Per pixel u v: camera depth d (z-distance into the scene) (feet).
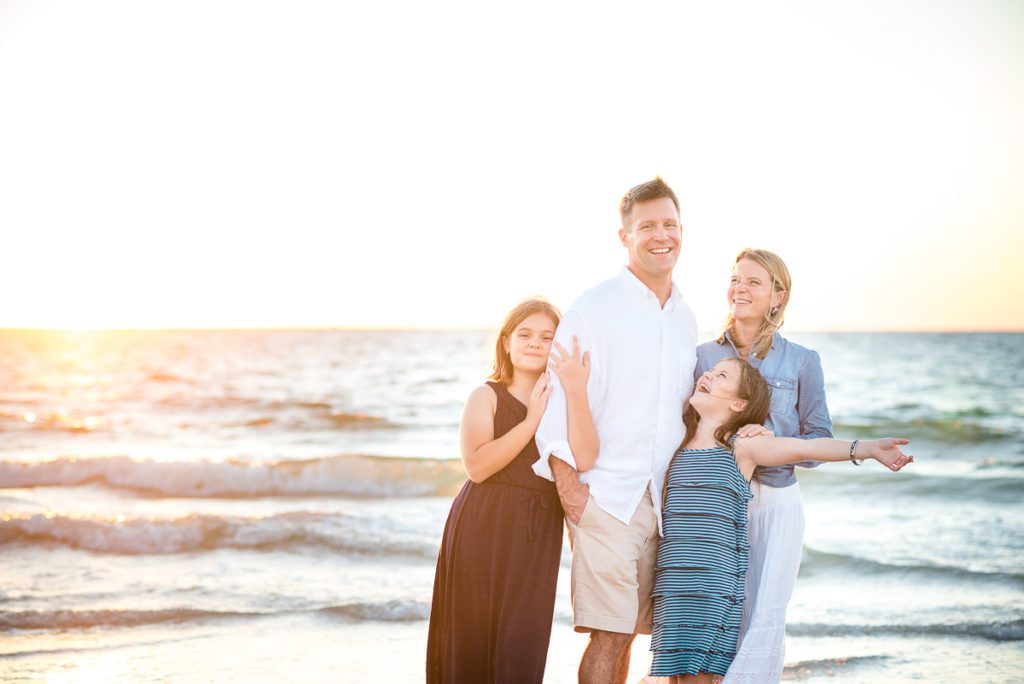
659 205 12.34
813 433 12.94
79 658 17.75
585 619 12.37
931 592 23.71
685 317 12.94
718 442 12.57
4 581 23.94
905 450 55.36
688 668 11.82
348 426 67.77
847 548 29.12
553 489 12.77
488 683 12.35
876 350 159.33
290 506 36.24
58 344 184.75
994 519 34.32
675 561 12.20
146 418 71.67
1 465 40.40
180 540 28.68
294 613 20.97
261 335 232.94
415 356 152.66
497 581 12.45
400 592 22.98
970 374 111.65
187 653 18.10
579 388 12.12
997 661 18.19
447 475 39.86
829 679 17.13
